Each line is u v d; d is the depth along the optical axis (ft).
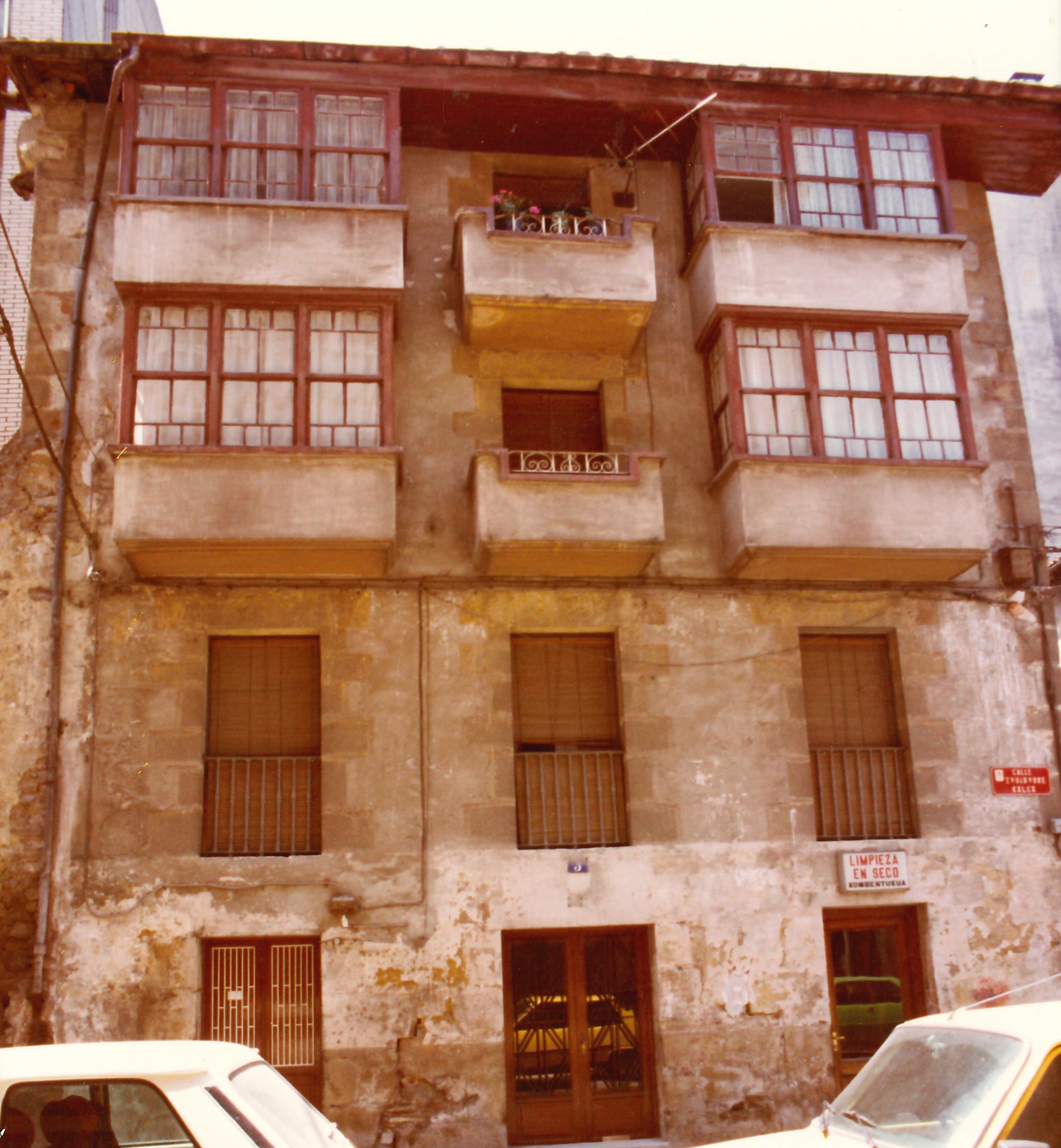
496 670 36.55
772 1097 34.17
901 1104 17.17
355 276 36.63
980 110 41.98
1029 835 37.70
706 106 40.63
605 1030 34.96
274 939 34.09
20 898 33.14
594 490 36.19
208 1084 16.81
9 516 36.09
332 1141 18.56
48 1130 16.29
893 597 39.22
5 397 50.62
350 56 38.37
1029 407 57.82
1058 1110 15.48
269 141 37.93
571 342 39.75
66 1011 32.37
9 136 55.26
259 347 36.22
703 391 40.55
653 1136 34.14
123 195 36.29
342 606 36.42
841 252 39.58
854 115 41.39
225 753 35.63
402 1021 33.30
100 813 33.94
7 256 52.95
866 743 38.63
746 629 38.09
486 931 34.27
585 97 39.83
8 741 34.27
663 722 36.83
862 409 38.65
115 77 35.83
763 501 36.78
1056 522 55.93
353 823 34.65
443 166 41.78
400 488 37.70
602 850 35.45
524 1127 33.78
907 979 36.50
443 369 39.32
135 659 35.27
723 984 34.83
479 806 35.27
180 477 34.30
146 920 33.22
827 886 36.11
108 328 37.86
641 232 38.83
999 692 38.96
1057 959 36.73
